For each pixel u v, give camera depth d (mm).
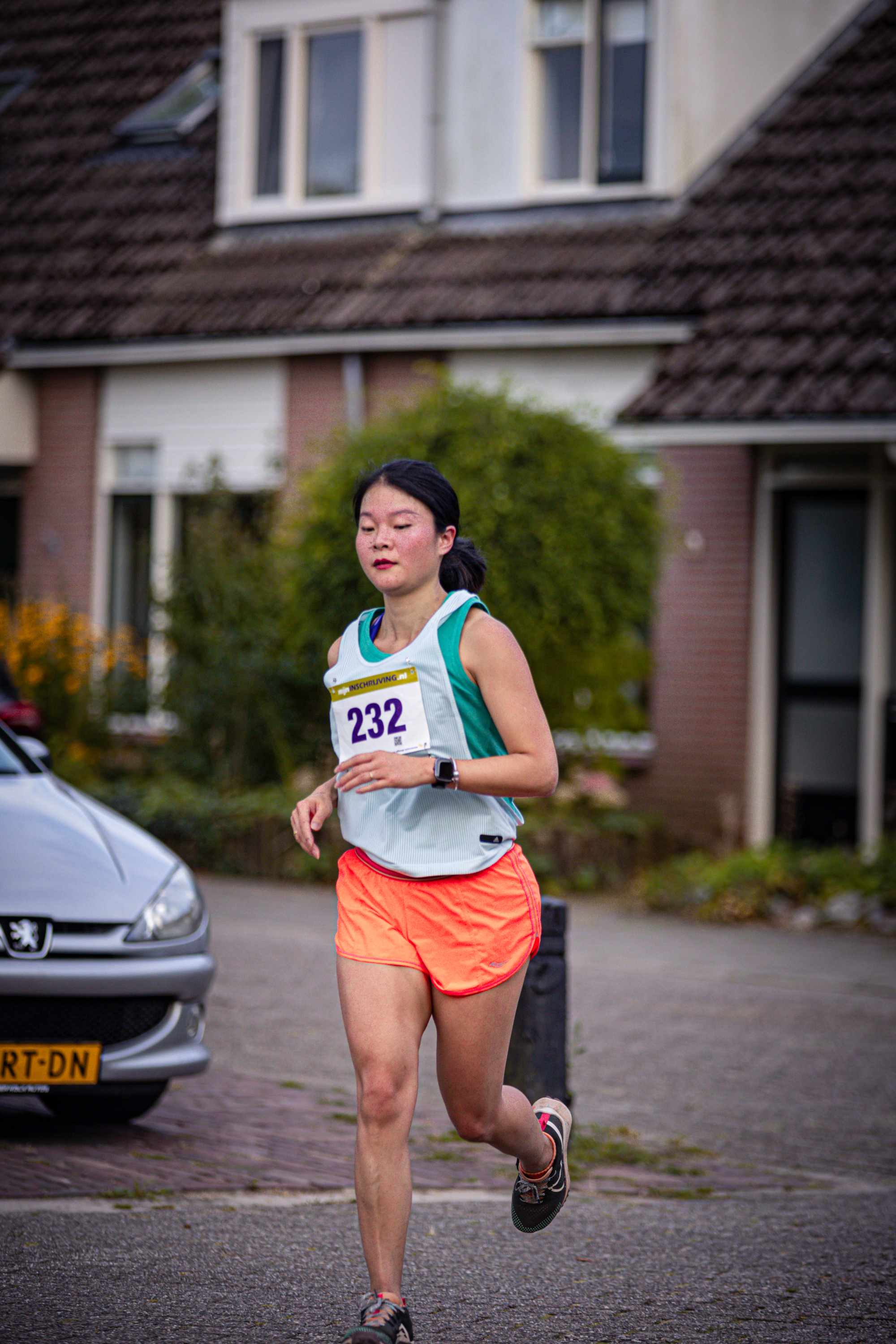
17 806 16000
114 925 14820
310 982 23672
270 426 41406
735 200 38750
